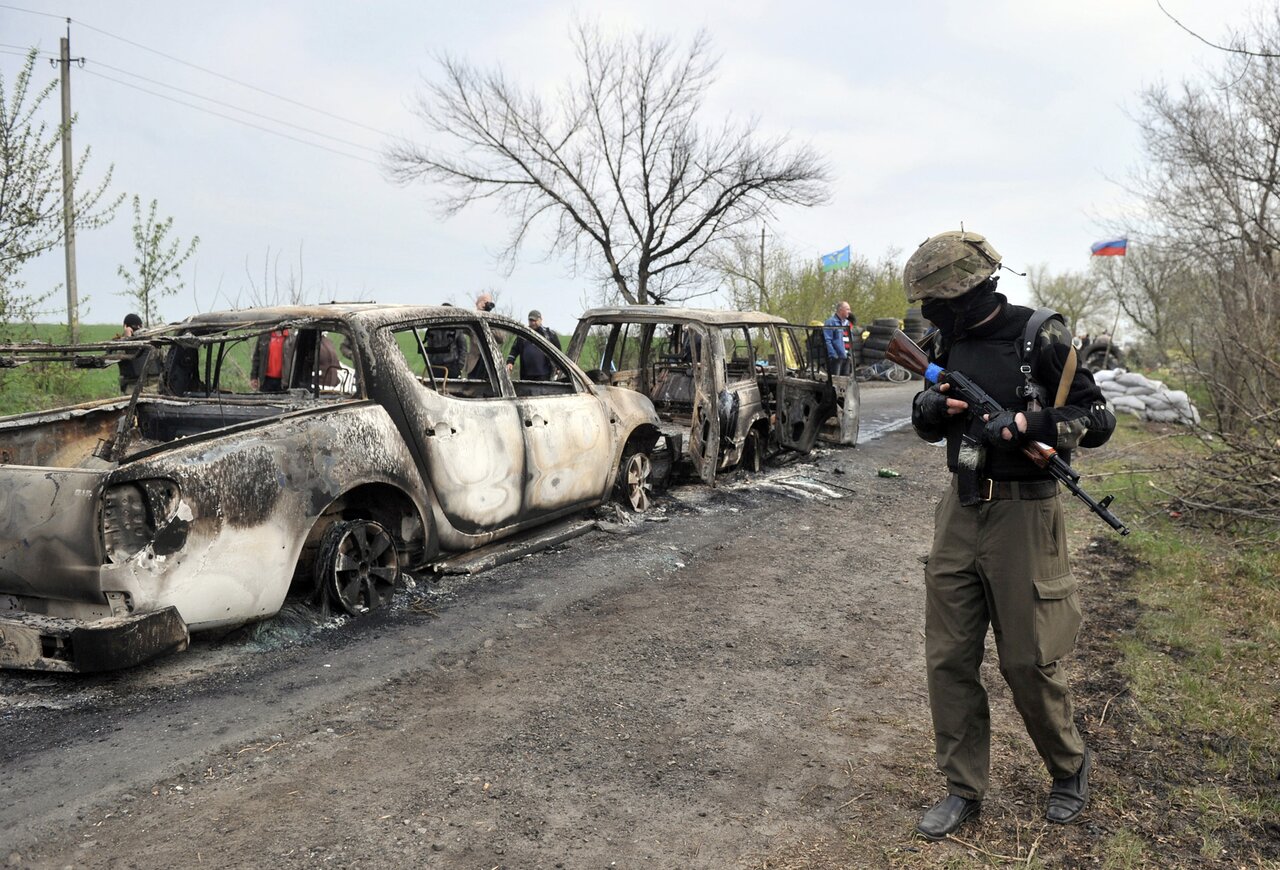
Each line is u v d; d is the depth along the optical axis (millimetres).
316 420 4473
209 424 4996
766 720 3730
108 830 2766
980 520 2828
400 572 5242
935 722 2973
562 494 6234
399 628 4668
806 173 21609
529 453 5855
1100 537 7023
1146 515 7680
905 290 2941
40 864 2584
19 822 2795
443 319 5492
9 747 3289
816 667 4359
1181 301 15719
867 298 30531
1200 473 7652
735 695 3980
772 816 2977
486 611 4980
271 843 2717
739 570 6016
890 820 2969
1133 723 3723
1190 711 3805
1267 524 6965
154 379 5402
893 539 7094
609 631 4742
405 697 3836
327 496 4418
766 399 9523
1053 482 2818
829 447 11203
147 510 3742
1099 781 3227
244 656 4219
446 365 6094
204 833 2762
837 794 3133
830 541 6941
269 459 4164
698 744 3488
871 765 3355
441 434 5168
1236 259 9227
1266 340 7867
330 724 3551
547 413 6094
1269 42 12211
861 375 25078
